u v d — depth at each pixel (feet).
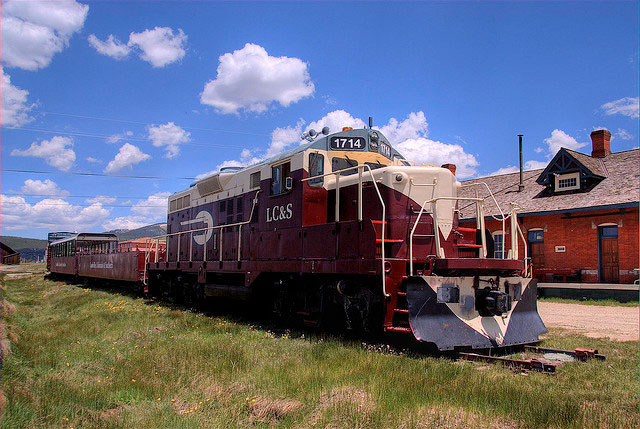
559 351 26.63
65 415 17.65
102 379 22.85
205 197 51.11
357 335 31.19
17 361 25.31
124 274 69.15
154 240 65.26
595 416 16.14
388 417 16.30
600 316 44.09
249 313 43.19
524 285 29.53
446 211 30.94
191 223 53.93
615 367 23.07
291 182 35.24
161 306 52.31
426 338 25.07
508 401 17.58
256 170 41.50
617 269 62.69
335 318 33.14
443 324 25.89
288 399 18.54
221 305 49.70
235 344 28.27
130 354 27.99
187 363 24.29
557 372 22.29
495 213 74.33
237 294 41.45
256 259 39.88
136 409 18.52
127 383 21.50
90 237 100.37
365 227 28.96
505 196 79.97
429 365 23.04
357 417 16.25
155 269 59.98
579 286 61.57
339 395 18.48
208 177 48.88
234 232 44.01
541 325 29.96
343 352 25.68
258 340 31.35
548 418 15.90
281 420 16.88
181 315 43.47
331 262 31.04
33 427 16.31
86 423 16.71
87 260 88.74
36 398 18.97
